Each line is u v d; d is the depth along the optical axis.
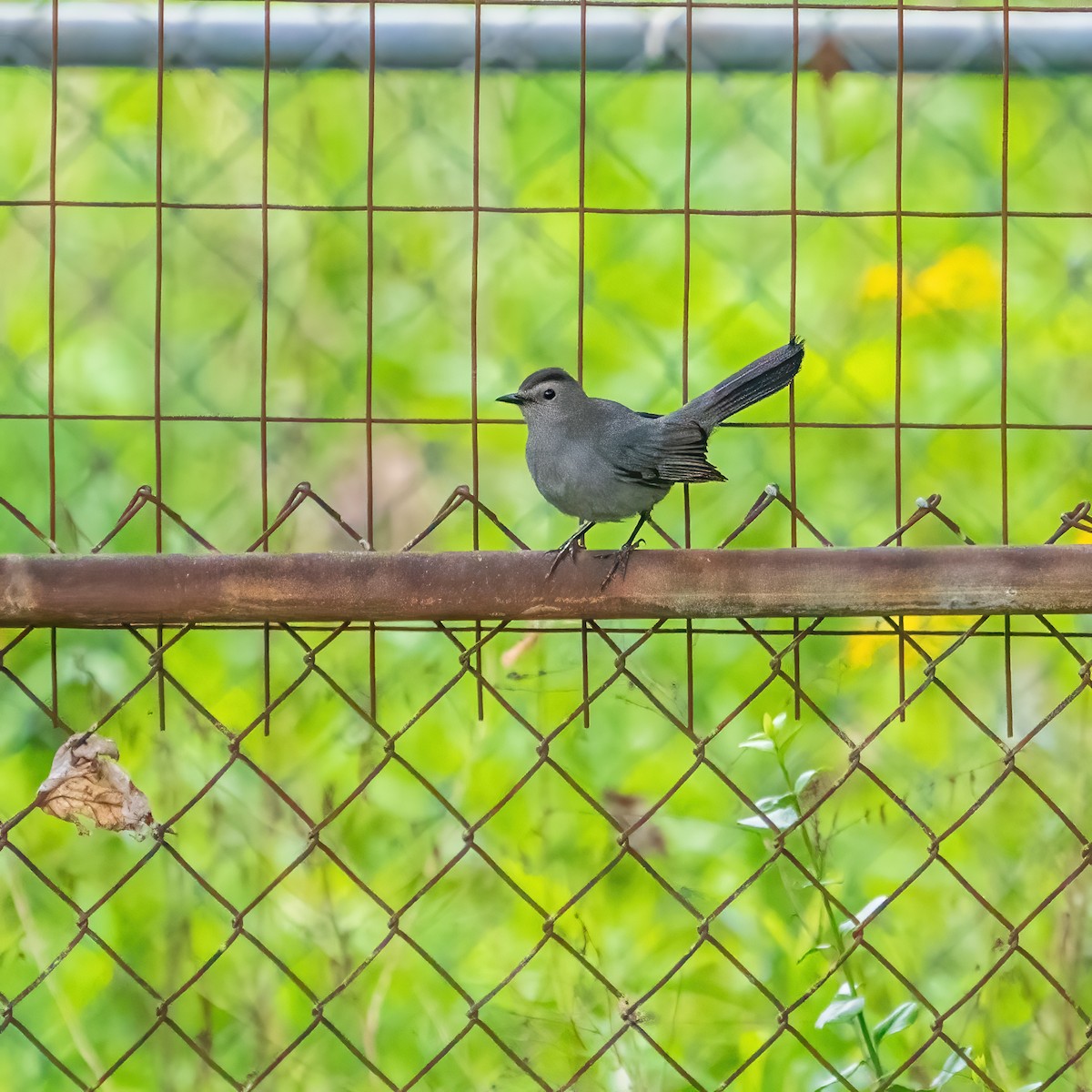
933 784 8.50
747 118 11.48
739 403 7.84
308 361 11.38
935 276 10.86
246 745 9.57
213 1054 8.20
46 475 11.11
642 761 9.82
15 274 11.24
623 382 11.37
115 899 8.91
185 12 7.67
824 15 7.86
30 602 6.25
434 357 11.41
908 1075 7.88
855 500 11.12
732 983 8.52
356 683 9.92
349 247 11.49
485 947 8.71
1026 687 10.05
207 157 11.38
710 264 11.53
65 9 7.54
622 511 8.34
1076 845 8.55
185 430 11.23
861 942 6.54
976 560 6.43
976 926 8.80
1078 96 11.48
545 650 9.91
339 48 7.70
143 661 9.97
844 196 11.60
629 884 9.04
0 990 8.50
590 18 7.73
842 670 9.23
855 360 11.16
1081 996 8.14
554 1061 7.84
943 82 11.45
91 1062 7.64
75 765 6.51
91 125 11.06
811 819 8.21
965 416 11.10
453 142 11.54
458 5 7.53
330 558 6.32
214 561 6.29
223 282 11.43
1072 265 11.27
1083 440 11.10
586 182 11.58
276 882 6.37
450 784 9.73
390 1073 8.11
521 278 11.54
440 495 11.28
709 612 6.43
